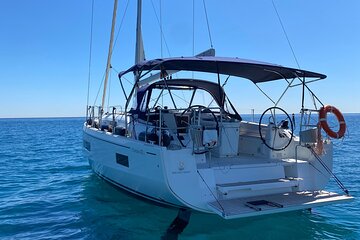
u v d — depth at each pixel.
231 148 5.49
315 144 5.05
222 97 6.57
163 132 4.63
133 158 4.98
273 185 4.57
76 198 6.83
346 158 13.90
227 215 3.82
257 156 5.55
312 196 4.58
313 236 4.62
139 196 5.53
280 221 5.14
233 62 4.82
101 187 7.71
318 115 5.07
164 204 4.97
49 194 7.27
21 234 4.85
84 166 11.45
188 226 4.86
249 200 4.40
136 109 5.78
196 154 4.58
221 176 4.55
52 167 11.27
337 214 5.59
